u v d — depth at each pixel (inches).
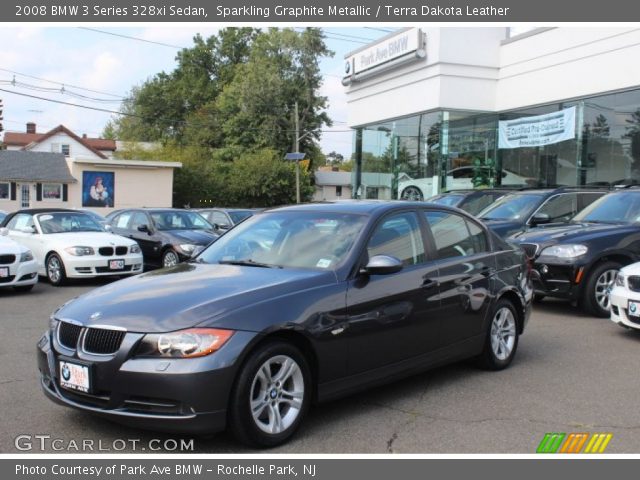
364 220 200.5
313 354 171.5
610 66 693.9
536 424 180.9
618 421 183.6
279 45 2378.2
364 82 1000.9
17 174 1611.7
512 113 835.4
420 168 877.8
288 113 2332.7
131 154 1935.3
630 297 274.4
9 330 299.7
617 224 362.6
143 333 153.3
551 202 454.9
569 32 741.3
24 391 204.4
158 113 2815.0
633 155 672.4
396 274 196.7
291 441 167.2
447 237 223.9
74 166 1614.2
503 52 841.5
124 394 152.0
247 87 2287.2
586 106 730.2
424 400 201.9
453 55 824.9
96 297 175.9
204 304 159.3
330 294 176.4
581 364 246.7
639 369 239.5
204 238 538.0
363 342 182.7
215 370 149.8
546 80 776.3
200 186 1871.3
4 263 408.2
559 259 336.2
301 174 2027.6
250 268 191.5
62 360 162.7
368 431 174.7
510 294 244.8
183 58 2854.3
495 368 236.1
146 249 560.4
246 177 1936.5
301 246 199.3
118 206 1651.1
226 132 2352.4
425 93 852.6
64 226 495.5
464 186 848.3
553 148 775.1
